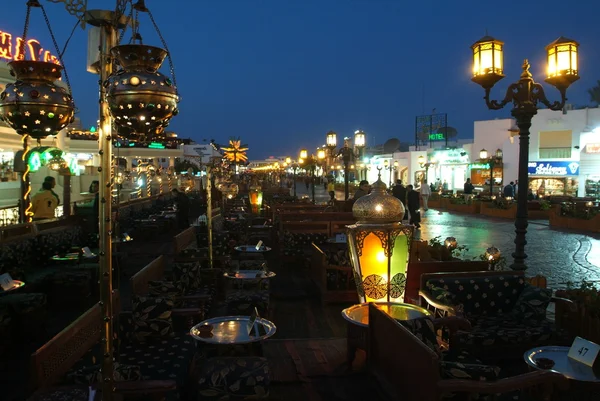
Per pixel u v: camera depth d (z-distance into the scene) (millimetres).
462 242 15312
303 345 5789
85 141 28625
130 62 2521
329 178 32000
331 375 4953
